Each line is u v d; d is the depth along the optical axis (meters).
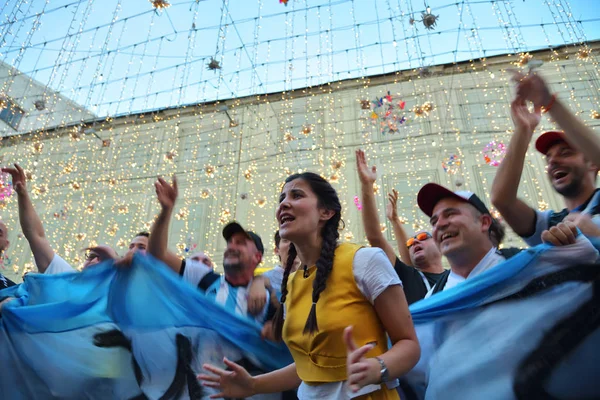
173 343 1.84
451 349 1.39
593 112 5.88
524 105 1.71
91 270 2.05
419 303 1.51
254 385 1.26
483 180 8.02
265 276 2.10
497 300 1.39
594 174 1.73
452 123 8.70
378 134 9.04
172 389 1.77
